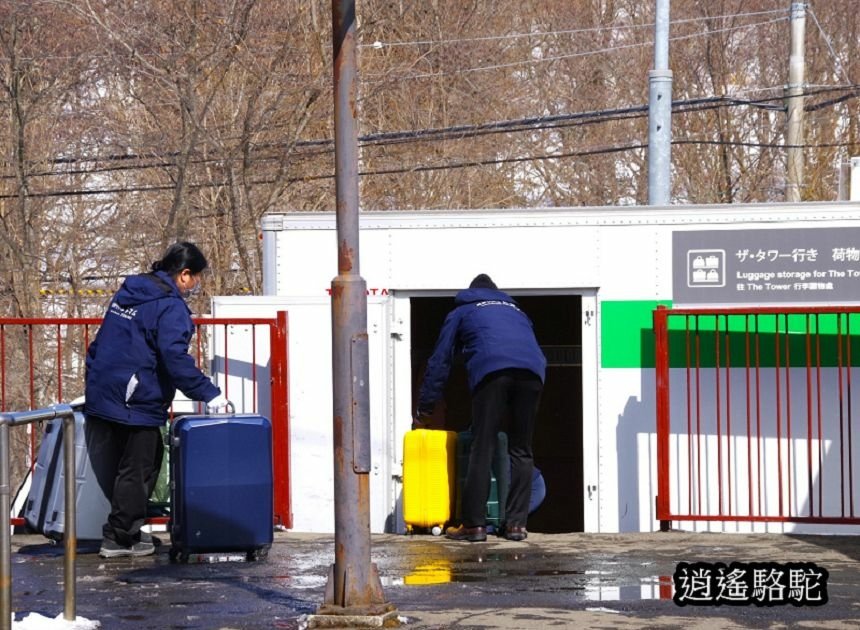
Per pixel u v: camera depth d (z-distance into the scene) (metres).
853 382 24.05
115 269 65.38
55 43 60.44
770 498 24.09
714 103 76.19
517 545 20.91
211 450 18.73
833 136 78.38
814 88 66.62
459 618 14.55
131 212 65.00
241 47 57.84
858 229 24.17
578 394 32.22
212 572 18.16
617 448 24.64
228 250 61.81
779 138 78.75
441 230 25.11
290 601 15.88
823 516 23.72
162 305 18.75
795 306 24.28
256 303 24.38
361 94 65.06
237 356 24.45
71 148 63.72
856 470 23.97
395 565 18.75
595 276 24.80
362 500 14.10
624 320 24.72
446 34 70.06
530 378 21.12
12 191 62.88
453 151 69.31
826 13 80.19
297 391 24.19
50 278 64.62
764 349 24.17
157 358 18.78
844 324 24.14
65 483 14.39
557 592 16.41
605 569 18.31
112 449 19.33
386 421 24.42
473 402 21.17
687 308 24.48
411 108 68.94
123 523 19.16
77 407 19.97
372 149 67.62
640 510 24.53
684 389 24.42
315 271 25.41
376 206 68.06
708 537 22.06
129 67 56.62
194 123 57.34
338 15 13.98
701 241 24.56
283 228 25.47
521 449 21.38
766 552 20.05
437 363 21.53
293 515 24.14
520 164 76.94
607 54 79.62
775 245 24.34
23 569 18.55
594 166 78.62
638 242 24.73
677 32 80.94
